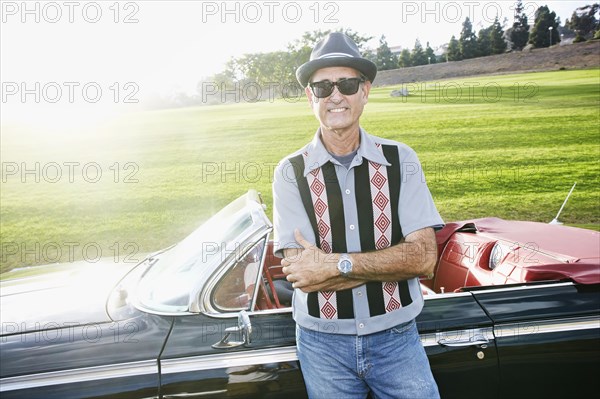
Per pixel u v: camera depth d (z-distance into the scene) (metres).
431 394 1.60
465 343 1.86
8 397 1.65
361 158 1.60
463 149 8.83
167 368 1.72
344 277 1.54
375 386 1.63
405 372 1.59
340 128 1.58
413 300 1.64
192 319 1.87
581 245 2.43
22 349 1.79
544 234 2.69
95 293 2.23
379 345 1.58
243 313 1.81
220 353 1.76
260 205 2.10
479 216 6.24
